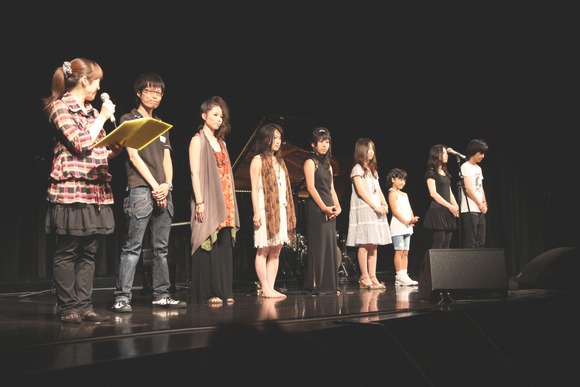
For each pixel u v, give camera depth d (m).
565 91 8.21
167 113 6.55
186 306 3.36
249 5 6.55
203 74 6.66
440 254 3.40
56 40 5.71
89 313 2.60
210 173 3.76
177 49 6.39
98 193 2.62
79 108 2.63
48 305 3.67
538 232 9.26
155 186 3.24
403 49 7.45
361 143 5.23
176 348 1.86
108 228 2.65
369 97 7.90
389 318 2.64
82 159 2.58
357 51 7.38
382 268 8.98
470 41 7.43
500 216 8.98
